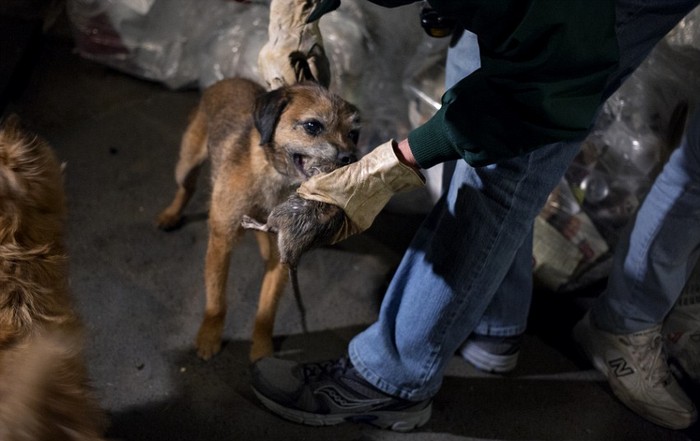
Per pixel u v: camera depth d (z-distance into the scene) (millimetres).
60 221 1691
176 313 2451
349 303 2568
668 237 2068
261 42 3033
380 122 2889
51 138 3010
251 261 2668
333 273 2658
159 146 3072
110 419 2096
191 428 2117
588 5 1262
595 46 1308
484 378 2375
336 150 2004
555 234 2623
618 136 2684
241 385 2264
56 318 1528
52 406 1032
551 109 1332
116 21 3230
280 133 2031
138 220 2746
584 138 1662
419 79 2799
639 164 2670
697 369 2426
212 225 2229
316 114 2008
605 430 2266
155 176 2938
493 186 1658
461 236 1742
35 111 3127
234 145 2201
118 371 2238
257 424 2158
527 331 2543
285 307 2520
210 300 2299
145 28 3252
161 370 2264
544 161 1627
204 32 3252
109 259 2582
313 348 2406
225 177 2178
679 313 2400
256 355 2305
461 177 1714
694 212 2010
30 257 1552
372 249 2775
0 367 1274
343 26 2863
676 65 2529
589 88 1361
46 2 3455
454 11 1289
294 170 2053
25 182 1593
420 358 1964
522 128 1366
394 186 1555
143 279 2537
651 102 2617
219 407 2188
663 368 2266
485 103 1374
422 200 2855
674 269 2121
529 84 1316
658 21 1538
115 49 3314
